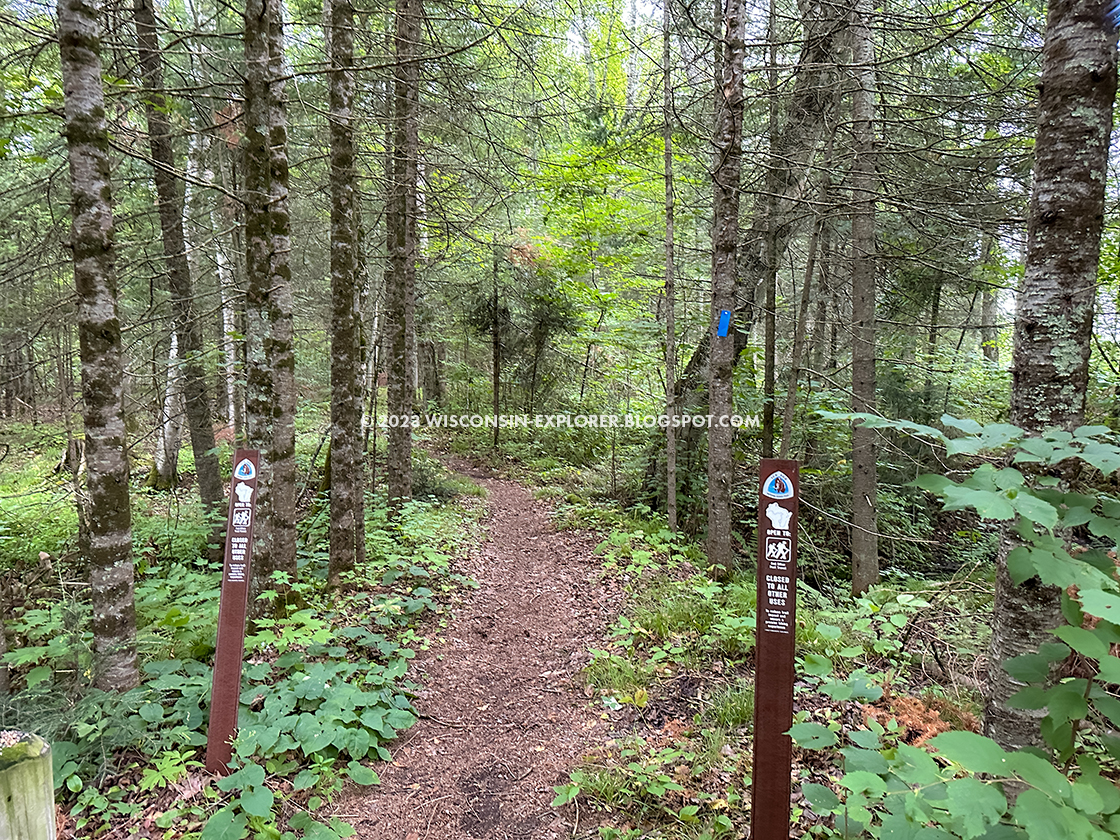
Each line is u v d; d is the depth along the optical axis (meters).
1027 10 5.62
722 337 6.75
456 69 6.73
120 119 5.70
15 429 9.61
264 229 5.04
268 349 5.22
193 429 8.54
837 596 7.13
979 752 1.33
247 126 4.93
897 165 7.54
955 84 6.95
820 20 6.20
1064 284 2.25
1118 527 1.56
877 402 7.44
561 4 7.42
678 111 7.62
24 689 3.76
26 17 6.16
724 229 6.60
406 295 9.19
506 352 17.45
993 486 1.54
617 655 5.22
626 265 12.75
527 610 6.54
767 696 2.61
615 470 12.13
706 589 5.86
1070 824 1.17
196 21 7.97
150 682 3.93
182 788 3.35
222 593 3.57
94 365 3.70
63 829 3.07
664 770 3.61
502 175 9.75
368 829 3.29
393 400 9.25
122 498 3.85
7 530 7.45
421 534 7.89
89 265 3.64
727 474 6.86
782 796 2.59
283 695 3.96
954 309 12.29
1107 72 2.18
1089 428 1.62
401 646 5.25
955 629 4.61
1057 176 2.26
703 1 7.97
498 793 3.63
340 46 6.11
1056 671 1.78
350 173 6.21
